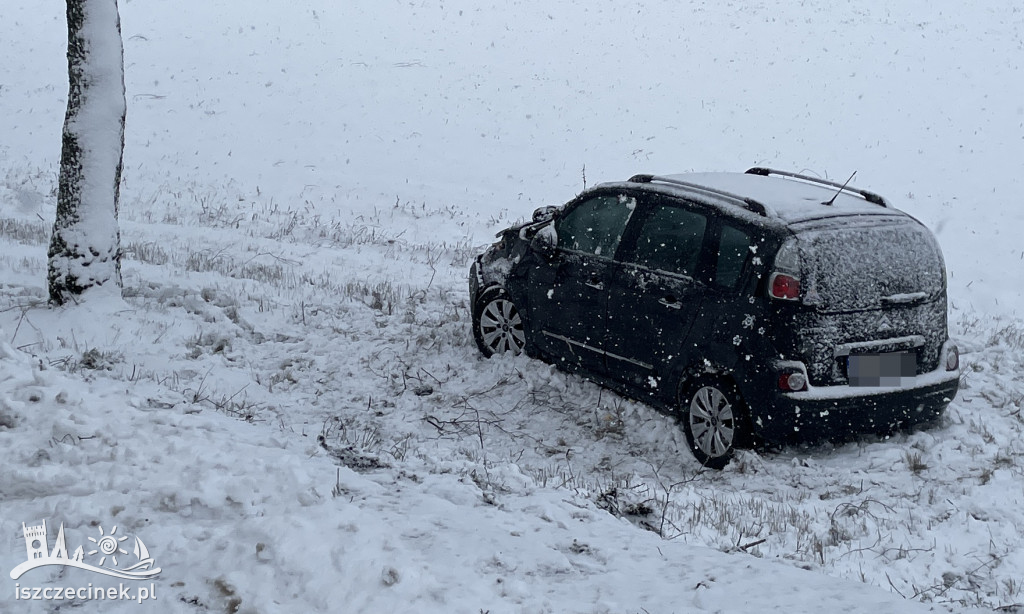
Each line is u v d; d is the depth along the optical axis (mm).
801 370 6988
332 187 20688
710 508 6488
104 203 9578
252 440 6105
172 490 5027
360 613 3975
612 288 8070
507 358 8992
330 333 9859
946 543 6016
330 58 30078
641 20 35281
